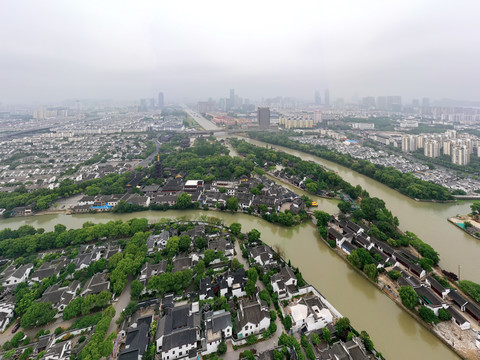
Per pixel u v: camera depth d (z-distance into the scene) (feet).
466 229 549.54
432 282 380.17
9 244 458.91
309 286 376.89
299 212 610.24
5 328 318.24
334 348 273.13
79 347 277.85
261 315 309.01
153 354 275.80
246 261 442.09
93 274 396.98
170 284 362.53
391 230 516.32
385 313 346.54
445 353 292.20
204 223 573.74
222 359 277.64
